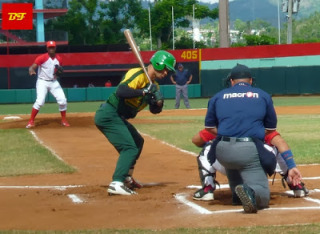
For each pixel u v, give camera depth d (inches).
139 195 325.7
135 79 329.1
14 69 1640.0
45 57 734.5
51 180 389.7
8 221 264.8
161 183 374.3
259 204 274.2
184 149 539.2
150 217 265.6
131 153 334.3
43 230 243.4
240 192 259.3
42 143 585.6
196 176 404.2
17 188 357.7
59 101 748.6
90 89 1609.3
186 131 692.1
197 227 239.6
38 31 1884.8
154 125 776.9
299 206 281.1
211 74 1594.5
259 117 280.1
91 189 348.8
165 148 546.6
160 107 332.8
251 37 2753.4
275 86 1560.0
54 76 743.7
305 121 800.3
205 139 303.9
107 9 2773.1
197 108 1203.2
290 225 234.2
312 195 314.5
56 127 745.0
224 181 372.2
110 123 335.9
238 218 253.1
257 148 275.9
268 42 2743.6
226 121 280.8
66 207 295.4
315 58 1540.4
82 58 1667.1
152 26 2883.9
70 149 544.7
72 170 426.9
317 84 1547.7
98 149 544.1
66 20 2588.6
